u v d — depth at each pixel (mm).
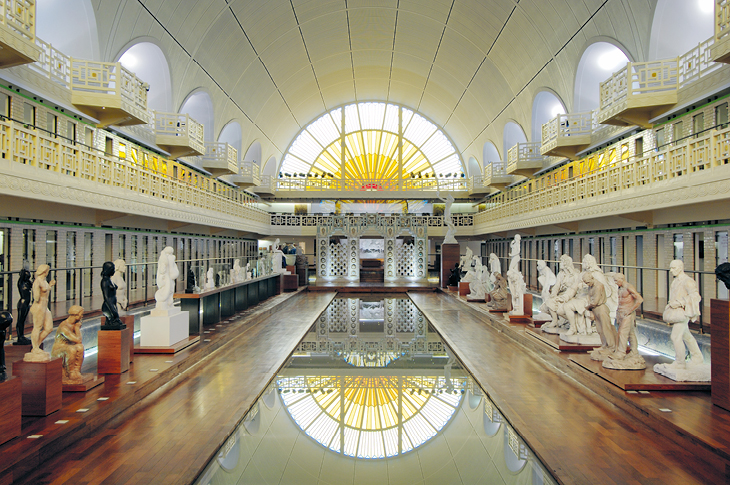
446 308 19281
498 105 30453
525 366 9391
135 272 19641
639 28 15414
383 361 10406
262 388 7895
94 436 5660
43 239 13914
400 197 39438
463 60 29688
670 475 4688
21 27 9438
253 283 18781
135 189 15164
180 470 4766
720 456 4750
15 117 12422
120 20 15500
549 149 21266
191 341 10156
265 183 38906
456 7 24594
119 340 7652
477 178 38969
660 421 5770
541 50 21875
